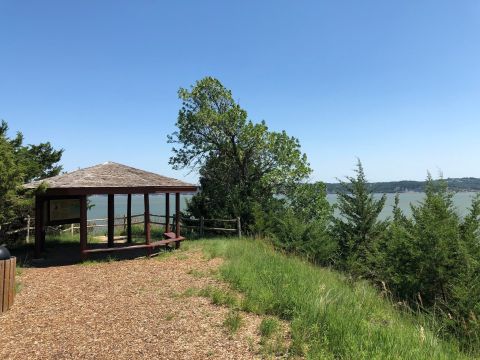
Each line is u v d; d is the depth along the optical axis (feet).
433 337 19.63
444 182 39.65
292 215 65.21
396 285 34.32
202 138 80.38
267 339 19.62
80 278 34.88
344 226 59.06
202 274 35.40
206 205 77.77
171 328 21.67
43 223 47.24
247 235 68.33
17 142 50.24
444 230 32.42
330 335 19.02
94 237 65.51
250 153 79.66
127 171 52.54
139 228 76.69
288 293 25.49
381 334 18.65
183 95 79.20
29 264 42.19
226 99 80.12
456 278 29.43
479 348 22.18
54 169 66.59
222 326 21.75
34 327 22.02
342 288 29.73
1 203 39.32
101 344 19.60
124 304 26.43
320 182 80.18
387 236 48.80
